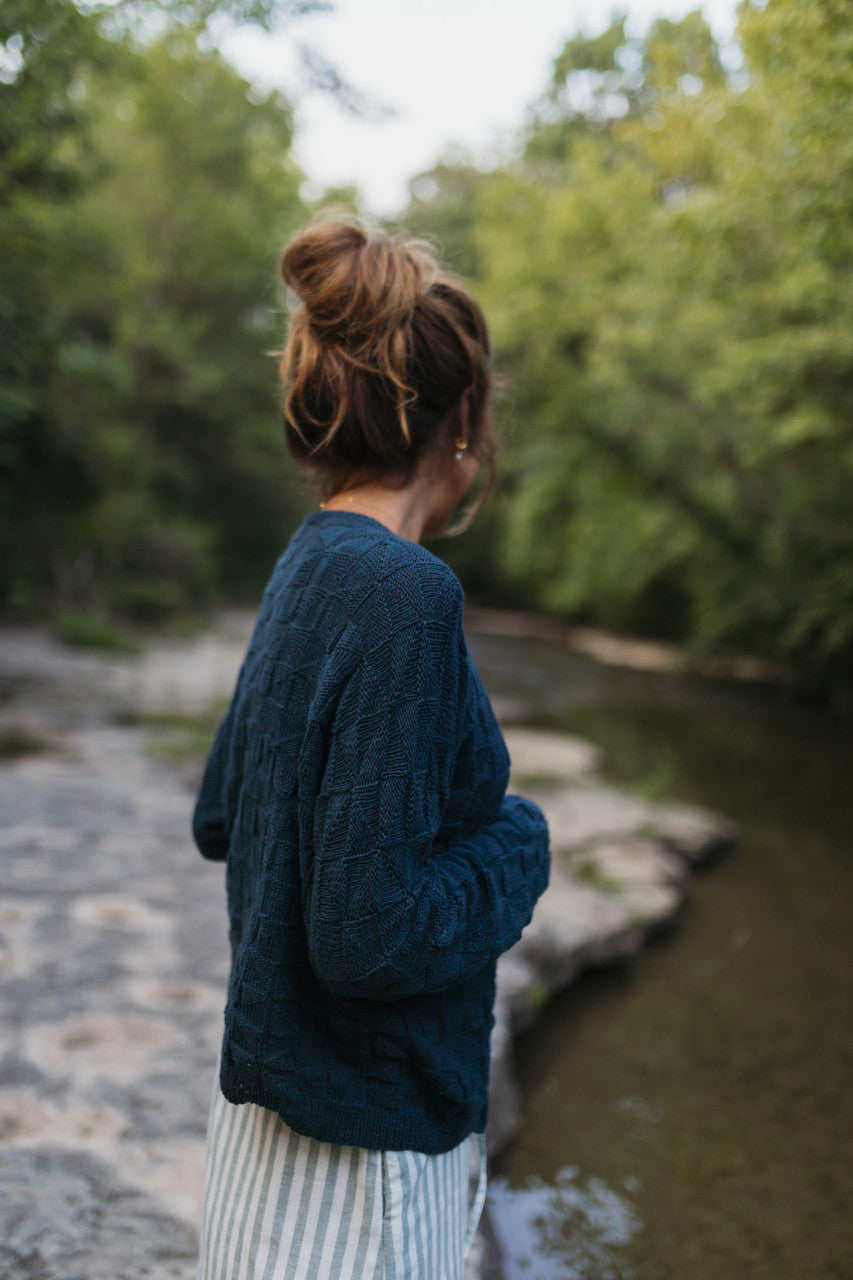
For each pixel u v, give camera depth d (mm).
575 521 17781
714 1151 2463
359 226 932
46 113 5699
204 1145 1900
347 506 918
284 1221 785
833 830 5961
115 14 4375
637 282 11406
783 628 11422
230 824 958
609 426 13797
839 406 7520
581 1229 2104
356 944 694
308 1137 779
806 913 4453
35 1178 1731
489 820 875
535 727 9148
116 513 13945
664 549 15172
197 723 7191
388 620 738
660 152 7840
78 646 10852
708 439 11969
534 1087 2754
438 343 901
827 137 3975
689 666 14398
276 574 933
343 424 901
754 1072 2918
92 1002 2467
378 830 699
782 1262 2027
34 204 6438
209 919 3148
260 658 873
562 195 13250
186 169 16406
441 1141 806
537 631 20375
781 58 3912
